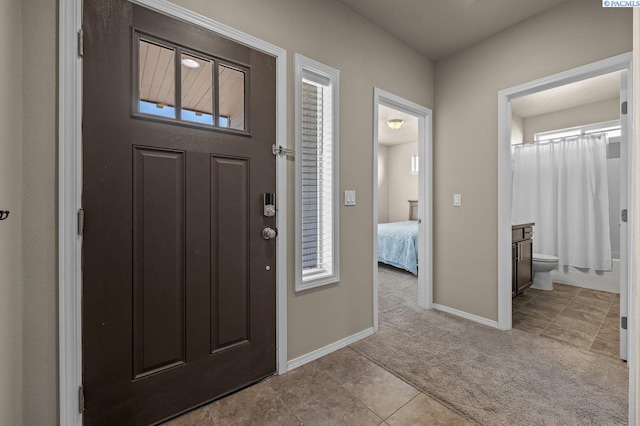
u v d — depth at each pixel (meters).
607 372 1.70
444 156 2.71
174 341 1.35
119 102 1.20
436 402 1.45
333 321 1.99
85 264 1.14
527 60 2.14
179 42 1.33
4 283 0.93
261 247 1.62
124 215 1.22
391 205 6.83
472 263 2.49
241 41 1.52
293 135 1.74
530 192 3.95
